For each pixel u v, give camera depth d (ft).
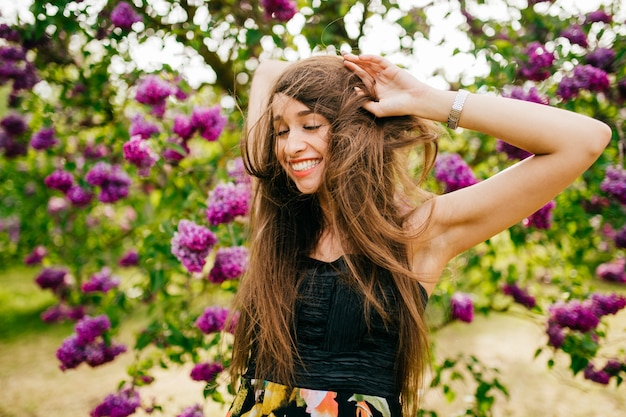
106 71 8.38
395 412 4.01
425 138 4.30
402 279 4.09
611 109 7.18
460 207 4.01
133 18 7.27
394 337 4.13
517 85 7.30
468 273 8.76
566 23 7.32
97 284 9.80
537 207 3.81
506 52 6.95
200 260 6.26
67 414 12.73
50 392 13.93
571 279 8.07
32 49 8.32
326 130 4.14
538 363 14.71
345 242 4.26
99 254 11.53
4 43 8.34
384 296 4.09
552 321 7.29
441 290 7.90
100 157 8.61
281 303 4.28
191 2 8.14
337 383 3.96
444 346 15.76
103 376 14.85
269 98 4.50
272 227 4.59
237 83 9.18
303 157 4.12
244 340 4.75
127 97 8.64
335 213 4.27
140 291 8.36
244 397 4.32
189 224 6.25
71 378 14.78
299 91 4.04
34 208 11.76
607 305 6.81
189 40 7.98
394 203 4.36
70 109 8.95
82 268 11.63
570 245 8.46
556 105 7.02
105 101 8.79
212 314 6.98
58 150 9.26
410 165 5.90
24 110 9.52
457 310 7.81
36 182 11.30
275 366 4.17
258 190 5.15
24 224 12.10
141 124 7.25
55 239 12.06
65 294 11.81
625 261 8.78
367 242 4.06
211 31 7.97
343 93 4.14
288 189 4.63
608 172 6.87
